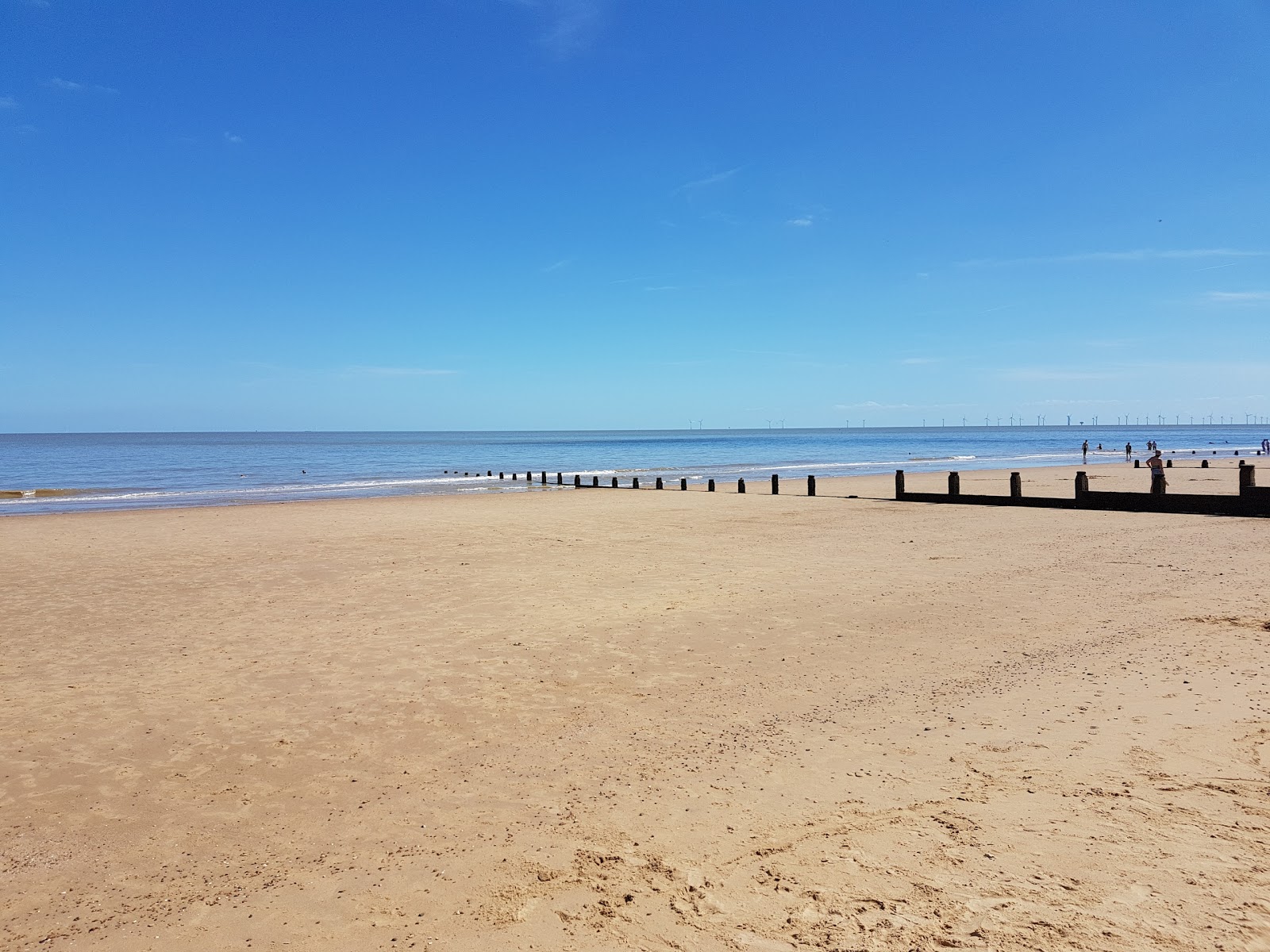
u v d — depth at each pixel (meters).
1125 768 5.15
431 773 5.55
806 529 18.58
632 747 5.92
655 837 4.50
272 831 4.74
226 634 9.65
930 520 19.53
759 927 3.60
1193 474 38.81
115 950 3.60
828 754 5.64
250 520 23.52
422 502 30.06
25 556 16.20
